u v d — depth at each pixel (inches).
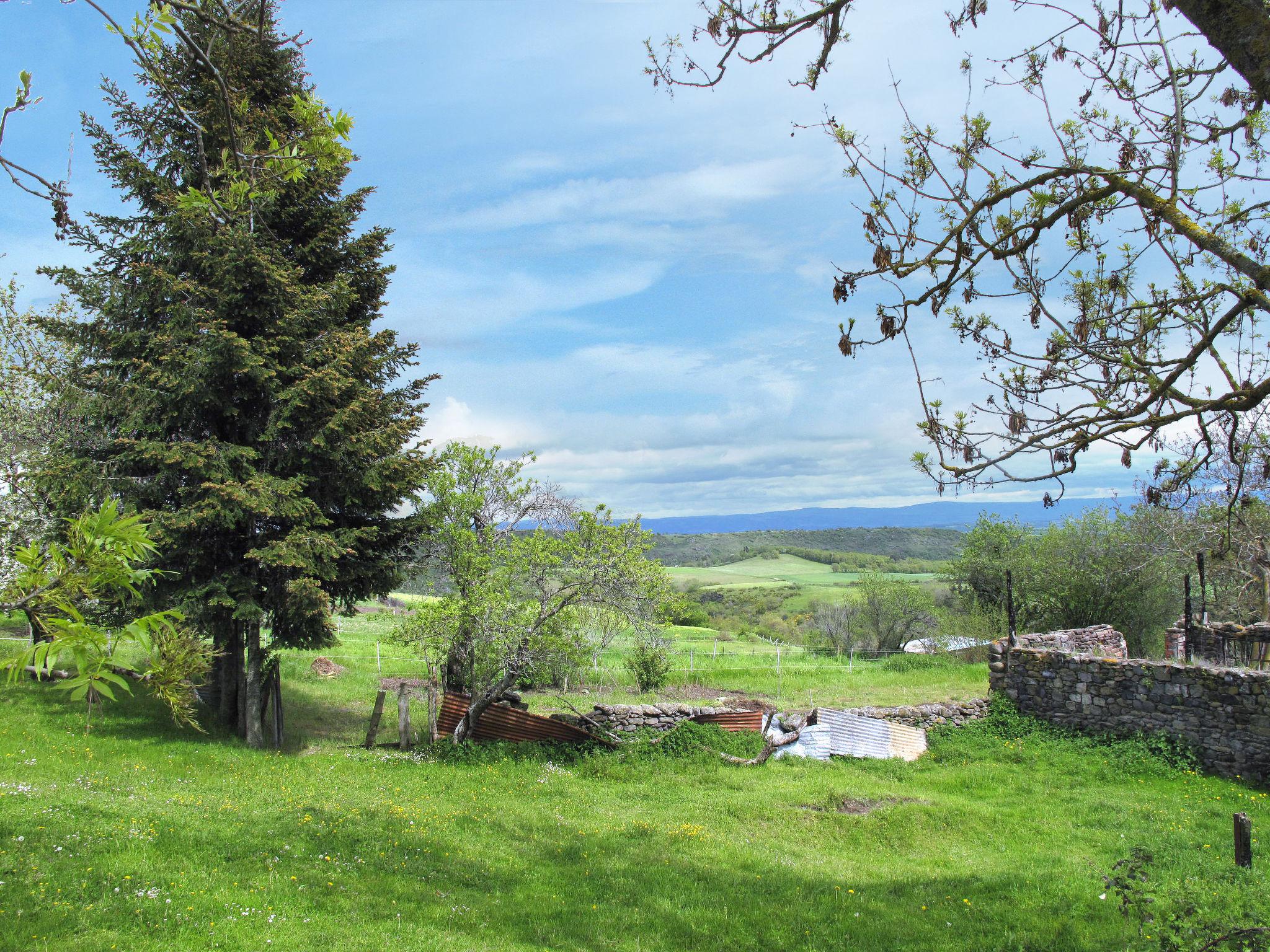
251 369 652.7
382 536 772.6
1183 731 686.5
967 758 724.7
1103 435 197.5
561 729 726.5
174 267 695.1
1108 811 564.1
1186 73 208.2
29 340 856.9
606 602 687.1
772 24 215.5
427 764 662.5
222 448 659.4
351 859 407.5
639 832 509.7
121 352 673.6
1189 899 278.5
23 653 134.0
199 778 559.8
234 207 196.1
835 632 1648.6
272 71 695.7
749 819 557.9
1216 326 177.5
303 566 636.7
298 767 626.8
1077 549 1337.4
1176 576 1240.8
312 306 700.0
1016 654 816.9
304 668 1070.4
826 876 445.1
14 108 153.4
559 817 539.2
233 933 293.7
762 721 772.6
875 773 693.9
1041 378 215.2
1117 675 735.1
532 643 685.3
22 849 338.6
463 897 382.6
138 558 144.1
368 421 714.8
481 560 716.0
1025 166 217.5
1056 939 343.9
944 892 412.5
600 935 350.3
